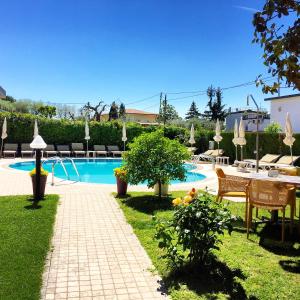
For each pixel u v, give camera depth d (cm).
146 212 743
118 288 380
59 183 1168
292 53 283
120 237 564
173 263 432
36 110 3747
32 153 2303
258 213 748
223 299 352
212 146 2584
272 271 427
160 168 843
